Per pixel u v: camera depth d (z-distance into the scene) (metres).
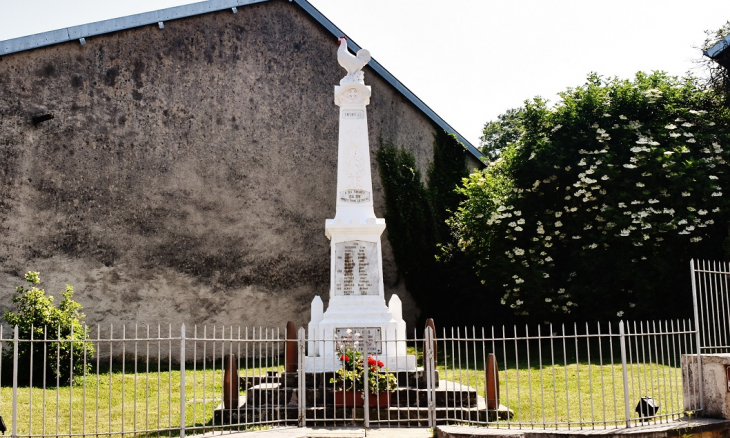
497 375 9.30
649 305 15.44
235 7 17.66
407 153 19.88
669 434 7.94
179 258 16.33
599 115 16.75
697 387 8.75
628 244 15.67
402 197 19.47
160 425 9.34
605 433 7.83
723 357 8.48
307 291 17.88
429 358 9.23
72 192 15.35
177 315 16.12
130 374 13.66
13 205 14.73
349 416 9.19
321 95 18.77
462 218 18.72
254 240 17.30
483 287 18.45
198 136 16.94
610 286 15.86
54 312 12.59
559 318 16.88
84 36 15.67
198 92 17.08
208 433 8.45
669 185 15.53
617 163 16.06
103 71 16.02
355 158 12.10
